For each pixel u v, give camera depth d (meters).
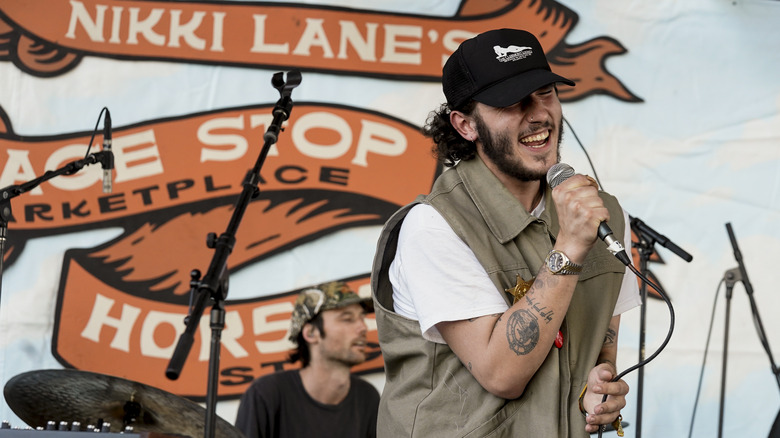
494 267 2.09
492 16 4.38
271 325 4.11
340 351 4.07
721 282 4.21
